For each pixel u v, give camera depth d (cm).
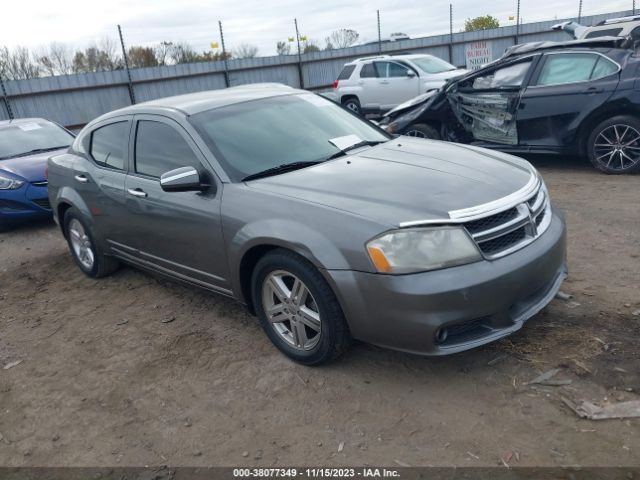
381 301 281
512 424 268
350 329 299
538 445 253
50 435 305
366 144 416
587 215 554
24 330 441
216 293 386
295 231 305
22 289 539
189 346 381
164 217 393
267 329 350
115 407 323
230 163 362
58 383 356
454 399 290
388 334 286
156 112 418
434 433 268
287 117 418
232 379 336
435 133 863
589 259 445
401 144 417
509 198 305
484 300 279
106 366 370
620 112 685
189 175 348
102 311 459
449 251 278
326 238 295
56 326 442
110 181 448
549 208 346
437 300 272
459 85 823
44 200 748
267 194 331
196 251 377
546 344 325
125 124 449
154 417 309
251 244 328
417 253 277
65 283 539
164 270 425
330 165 365
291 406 303
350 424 283
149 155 415
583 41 707
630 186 642
